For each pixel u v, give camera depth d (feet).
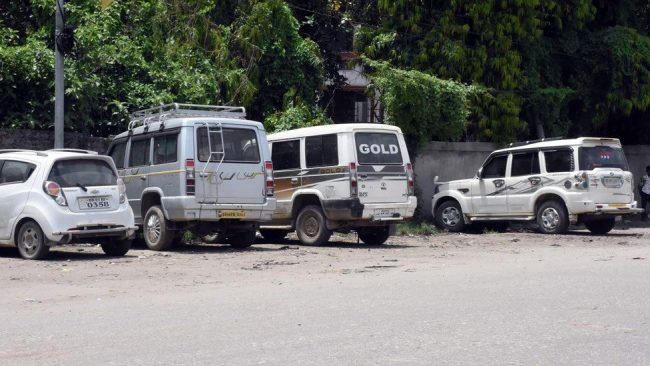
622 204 83.25
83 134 77.66
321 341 31.22
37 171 59.00
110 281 48.80
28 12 85.61
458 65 98.94
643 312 36.83
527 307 38.14
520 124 100.58
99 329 34.09
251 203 66.54
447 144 98.43
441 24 99.19
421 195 96.94
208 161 64.59
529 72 104.12
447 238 82.07
